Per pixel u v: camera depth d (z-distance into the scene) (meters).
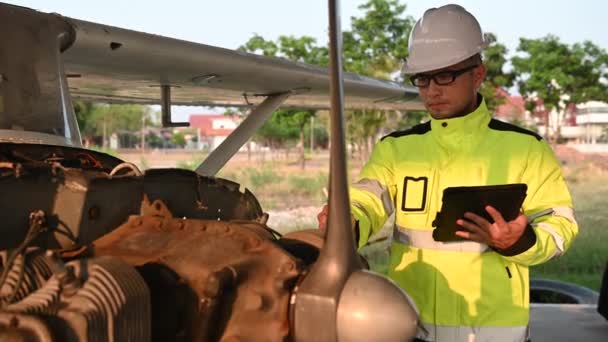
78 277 1.62
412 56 2.84
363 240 2.80
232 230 2.05
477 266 2.78
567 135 46.31
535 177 2.79
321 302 1.81
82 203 2.08
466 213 2.49
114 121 51.38
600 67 30.09
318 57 29.62
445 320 2.81
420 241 2.87
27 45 2.96
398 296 1.81
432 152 2.90
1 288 1.62
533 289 7.30
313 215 14.34
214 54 5.12
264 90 6.35
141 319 1.67
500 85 29.52
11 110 2.80
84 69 4.93
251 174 22.64
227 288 1.84
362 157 23.84
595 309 6.52
